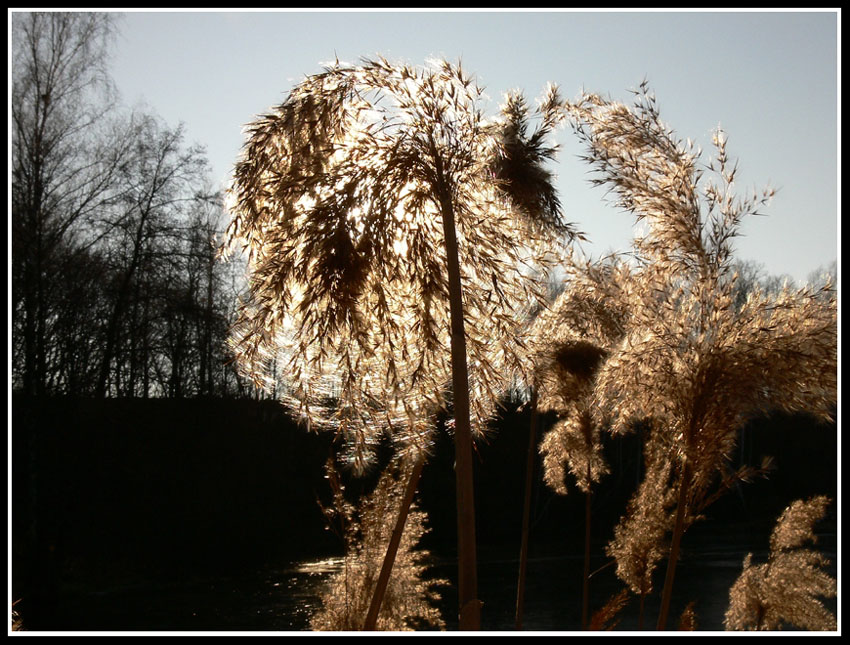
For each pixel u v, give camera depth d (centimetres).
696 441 381
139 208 1530
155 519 1667
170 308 1580
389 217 299
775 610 455
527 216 338
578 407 523
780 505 2577
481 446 2519
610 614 360
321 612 454
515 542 2369
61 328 1476
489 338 342
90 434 1539
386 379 327
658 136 401
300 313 305
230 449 1900
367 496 466
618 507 2605
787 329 375
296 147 329
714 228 392
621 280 415
